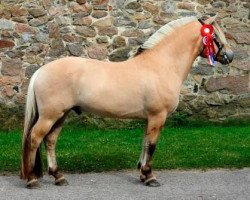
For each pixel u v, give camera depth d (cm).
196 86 1280
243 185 781
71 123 1228
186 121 1271
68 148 997
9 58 1212
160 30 796
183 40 789
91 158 916
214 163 895
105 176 827
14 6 1209
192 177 823
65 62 752
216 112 1290
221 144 1030
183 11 1268
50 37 1225
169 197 720
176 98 780
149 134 777
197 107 1281
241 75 1291
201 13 1275
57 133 777
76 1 1231
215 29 800
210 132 1167
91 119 1234
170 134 1141
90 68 753
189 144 1030
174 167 878
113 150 979
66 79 742
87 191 746
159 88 763
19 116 1215
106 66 763
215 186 775
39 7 1219
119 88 753
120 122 1241
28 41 1218
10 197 716
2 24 1206
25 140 755
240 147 1005
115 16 1247
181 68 789
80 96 748
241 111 1298
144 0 1255
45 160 923
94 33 1241
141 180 791
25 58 1218
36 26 1220
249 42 1289
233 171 862
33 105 751
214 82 1283
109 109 755
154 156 930
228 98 1291
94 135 1135
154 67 772
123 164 888
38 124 747
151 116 772
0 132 1177
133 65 772
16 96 1215
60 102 743
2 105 1209
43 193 735
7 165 870
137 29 1255
